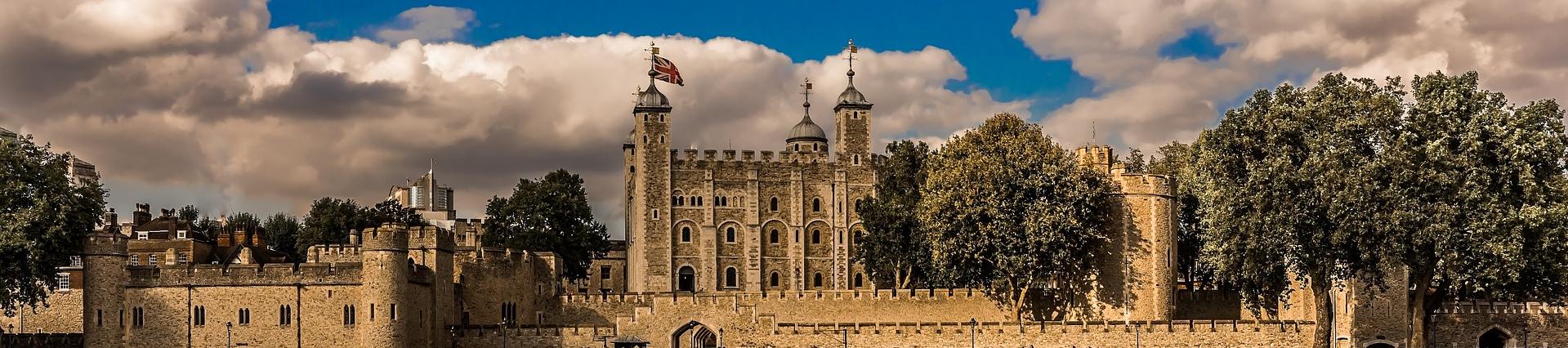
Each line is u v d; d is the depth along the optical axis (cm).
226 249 11475
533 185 12094
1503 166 7106
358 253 8819
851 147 13288
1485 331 8938
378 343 7775
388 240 7862
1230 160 7950
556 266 9575
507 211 11894
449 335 8494
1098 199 9119
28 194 7812
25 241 7425
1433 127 7269
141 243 10794
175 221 11581
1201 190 8294
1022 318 9388
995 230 8912
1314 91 7675
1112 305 9088
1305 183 7375
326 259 8788
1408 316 8144
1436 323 8869
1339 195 7112
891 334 8525
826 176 13225
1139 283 9081
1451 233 6931
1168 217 9212
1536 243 7044
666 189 12888
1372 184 7125
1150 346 8544
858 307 9481
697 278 12850
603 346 8606
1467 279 7138
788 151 13200
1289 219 7394
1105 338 8544
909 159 10775
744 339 8800
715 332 8831
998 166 9081
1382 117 7338
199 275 7838
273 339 7800
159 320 7800
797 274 13050
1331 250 7425
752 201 13025
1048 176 9000
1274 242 7456
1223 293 9575
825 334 8625
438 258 8488
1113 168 9344
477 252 9169
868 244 10712
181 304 7819
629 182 13950
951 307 9488
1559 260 7188
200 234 12025
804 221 13125
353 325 7812
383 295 7812
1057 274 9088
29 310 9525
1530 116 7162
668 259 12794
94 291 7825
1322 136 7444
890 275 10744
